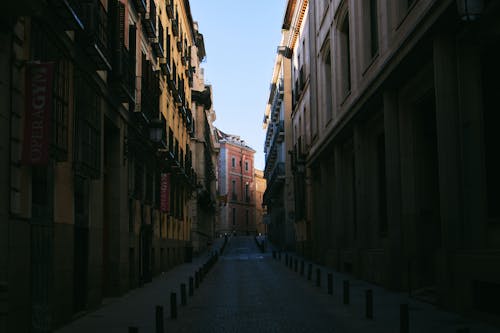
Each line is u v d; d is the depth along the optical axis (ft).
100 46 44.29
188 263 128.88
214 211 251.80
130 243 64.18
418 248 58.34
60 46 37.78
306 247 135.74
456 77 46.06
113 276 57.67
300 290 64.18
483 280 38.78
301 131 140.87
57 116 36.73
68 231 39.88
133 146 66.13
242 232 346.74
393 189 61.93
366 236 77.30
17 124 30.66
